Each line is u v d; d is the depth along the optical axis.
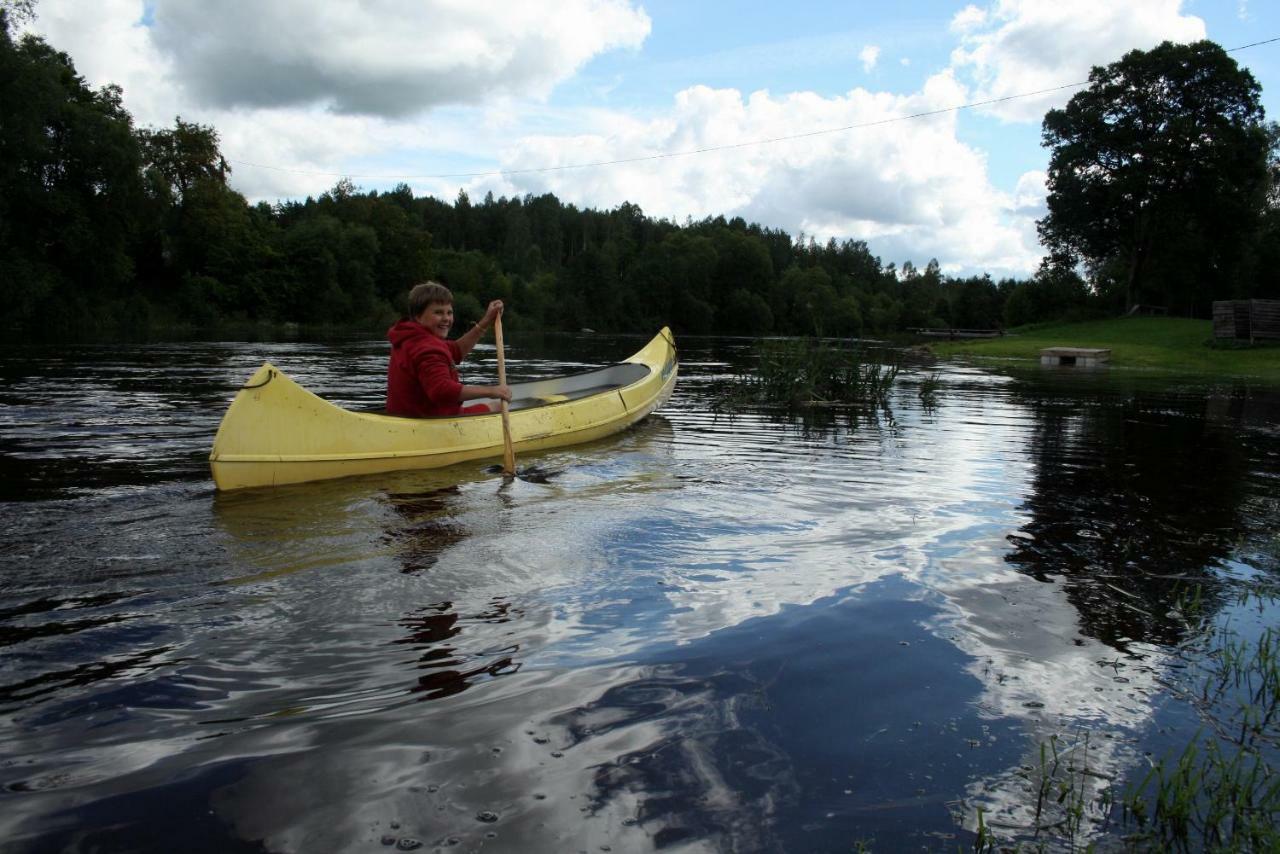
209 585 2.68
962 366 20.38
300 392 4.40
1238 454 6.36
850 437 6.79
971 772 1.70
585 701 1.94
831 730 1.84
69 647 2.18
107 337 25.50
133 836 1.41
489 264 77.12
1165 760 1.77
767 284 83.69
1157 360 23.31
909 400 10.62
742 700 1.97
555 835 1.44
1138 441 6.99
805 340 10.84
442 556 3.05
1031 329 45.44
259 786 1.56
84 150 31.78
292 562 2.93
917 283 138.25
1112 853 1.45
